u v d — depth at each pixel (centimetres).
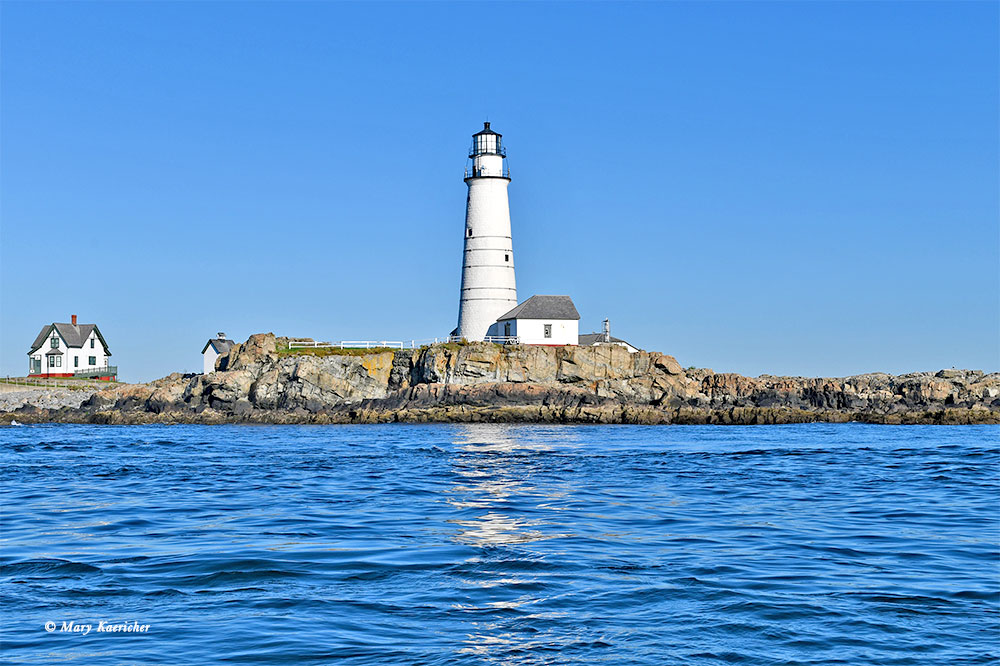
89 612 1906
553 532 2816
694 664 1619
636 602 1983
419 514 3189
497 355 10306
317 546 2578
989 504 3406
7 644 1709
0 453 5928
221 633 1769
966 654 1655
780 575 2214
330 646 1700
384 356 10481
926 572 2241
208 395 10275
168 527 2919
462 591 2077
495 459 5366
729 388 10788
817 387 10869
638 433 8006
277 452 5941
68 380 13512
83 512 3256
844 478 4306
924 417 9756
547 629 1803
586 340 11556
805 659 1636
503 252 10912
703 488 3938
